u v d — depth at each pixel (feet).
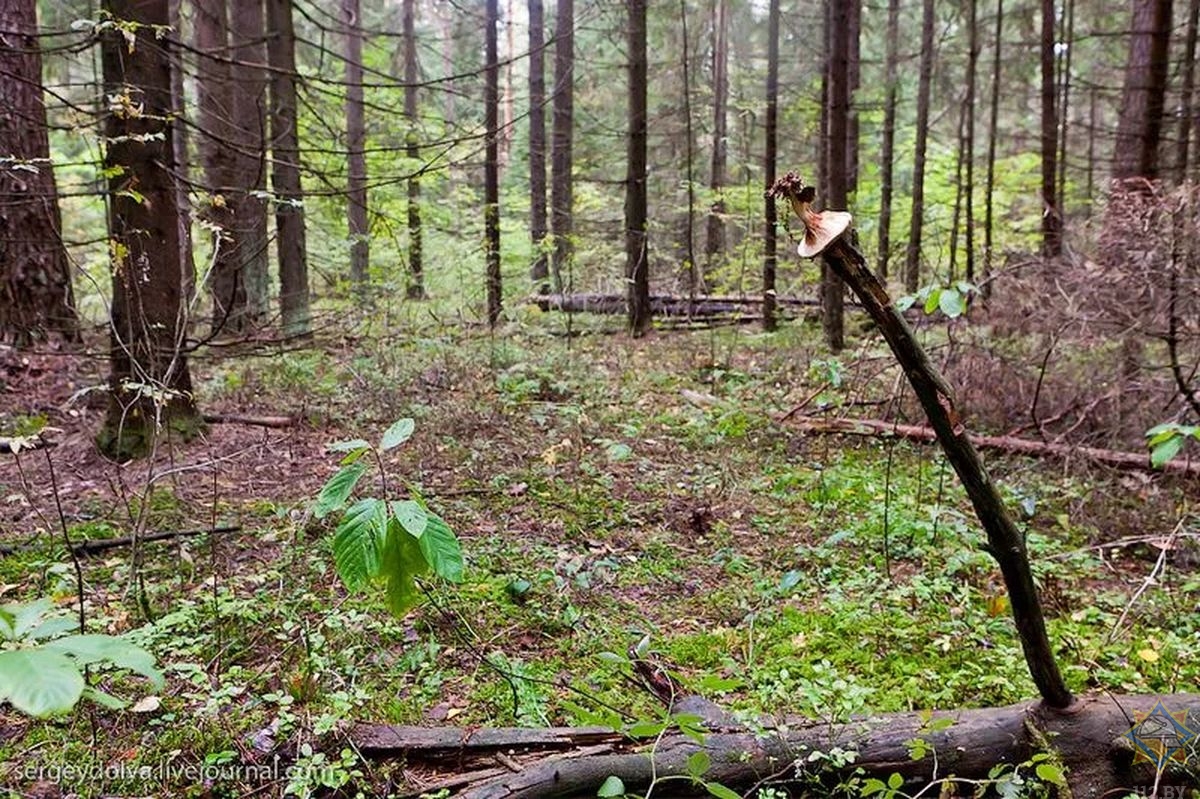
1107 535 15.62
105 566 12.57
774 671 10.33
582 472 18.02
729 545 14.96
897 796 7.52
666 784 7.59
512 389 24.41
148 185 17.01
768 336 34.73
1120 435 19.71
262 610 11.11
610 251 45.70
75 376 23.36
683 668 10.57
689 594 13.03
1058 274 22.20
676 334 37.76
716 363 29.17
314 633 10.46
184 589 11.90
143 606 10.73
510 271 45.06
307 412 21.31
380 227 23.75
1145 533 15.55
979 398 22.24
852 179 52.39
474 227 47.47
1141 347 19.89
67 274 25.52
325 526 14.14
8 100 23.06
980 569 13.69
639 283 37.14
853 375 25.82
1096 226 22.15
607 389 26.00
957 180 48.01
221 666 9.90
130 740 8.36
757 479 18.35
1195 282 17.83
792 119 60.95
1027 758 7.69
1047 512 16.85
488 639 11.07
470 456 18.58
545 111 57.52
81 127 15.20
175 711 8.82
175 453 18.02
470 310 35.19
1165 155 32.99
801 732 7.97
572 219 51.72
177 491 14.85
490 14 39.78
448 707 9.34
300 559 12.93
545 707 9.37
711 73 64.13
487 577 12.85
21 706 3.65
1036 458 19.58
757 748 7.78
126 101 14.58
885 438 20.89
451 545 6.61
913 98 62.34
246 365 25.89
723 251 54.44
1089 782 7.45
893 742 7.86
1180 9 45.70
